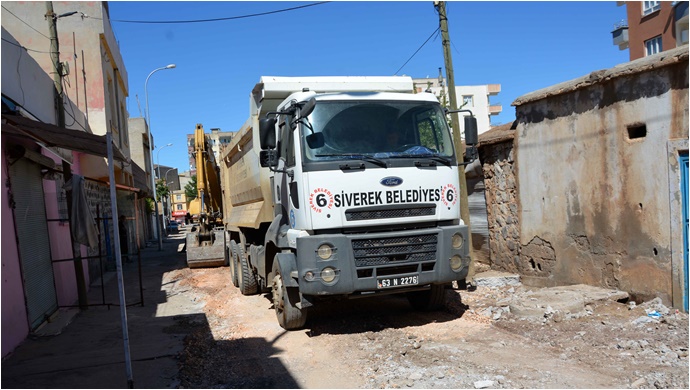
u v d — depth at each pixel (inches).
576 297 279.4
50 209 363.9
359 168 255.1
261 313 348.2
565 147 320.2
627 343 222.7
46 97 425.4
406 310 319.9
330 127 262.8
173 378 215.3
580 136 308.3
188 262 621.3
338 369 221.6
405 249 259.1
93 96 694.5
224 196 555.8
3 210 259.6
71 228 326.6
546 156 336.5
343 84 315.6
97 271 583.2
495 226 401.4
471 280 370.6
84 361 240.5
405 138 271.3
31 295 299.9
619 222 285.4
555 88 320.2
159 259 831.1
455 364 215.0
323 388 200.8
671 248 255.9
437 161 269.6
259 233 378.6
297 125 259.9
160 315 359.6
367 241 254.2
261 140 271.3
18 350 263.1
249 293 421.1
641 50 1213.1
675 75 250.1
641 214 272.2
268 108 321.4
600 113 293.7
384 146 265.1
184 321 329.1
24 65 362.9
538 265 350.6
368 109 271.4
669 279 257.9
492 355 224.5
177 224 2329.0
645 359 205.5
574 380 189.8
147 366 231.5
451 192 272.7
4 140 269.1
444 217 269.9
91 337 289.1
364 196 254.2
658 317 248.4
